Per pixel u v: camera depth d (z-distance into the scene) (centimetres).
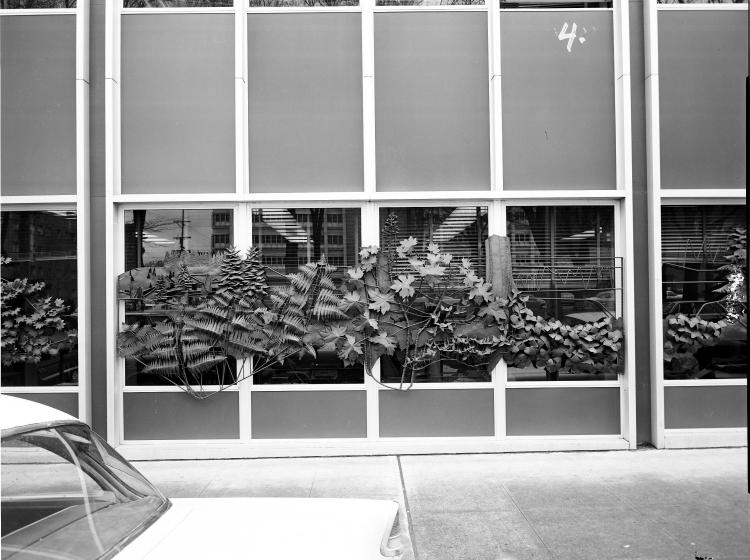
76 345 703
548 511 522
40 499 232
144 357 702
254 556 237
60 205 712
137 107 724
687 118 728
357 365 718
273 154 725
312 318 709
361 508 296
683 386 717
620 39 726
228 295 704
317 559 238
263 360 714
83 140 703
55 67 716
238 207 721
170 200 712
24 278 708
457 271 716
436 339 712
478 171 728
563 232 729
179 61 725
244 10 727
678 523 492
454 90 731
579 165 728
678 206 730
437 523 499
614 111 732
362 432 714
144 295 706
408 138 728
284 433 713
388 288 714
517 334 714
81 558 220
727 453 689
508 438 712
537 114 728
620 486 584
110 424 695
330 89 730
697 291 725
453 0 736
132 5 733
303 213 726
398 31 732
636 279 725
